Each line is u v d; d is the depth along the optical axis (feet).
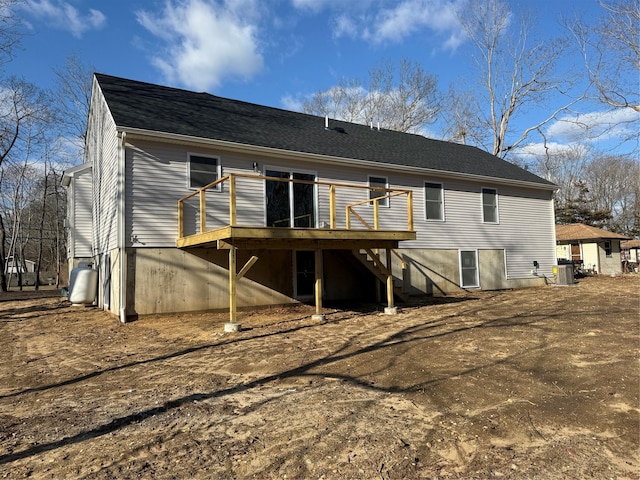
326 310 39.17
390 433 12.30
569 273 61.82
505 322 29.35
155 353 23.47
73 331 31.58
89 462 11.00
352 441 11.85
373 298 47.44
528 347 21.54
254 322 32.78
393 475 10.11
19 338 29.78
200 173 37.50
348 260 45.19
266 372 19.03
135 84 46.88
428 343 23.32
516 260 59.57
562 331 25.41
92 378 19.07
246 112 49.70
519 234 60.29
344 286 46.14
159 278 35.40
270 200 40.65
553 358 19.35
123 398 16.12
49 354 24.32
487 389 15.65
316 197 43.37
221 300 38.22
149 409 14.80
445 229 53.01
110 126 38.17
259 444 11.85
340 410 14.16
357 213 45.88
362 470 10.34
